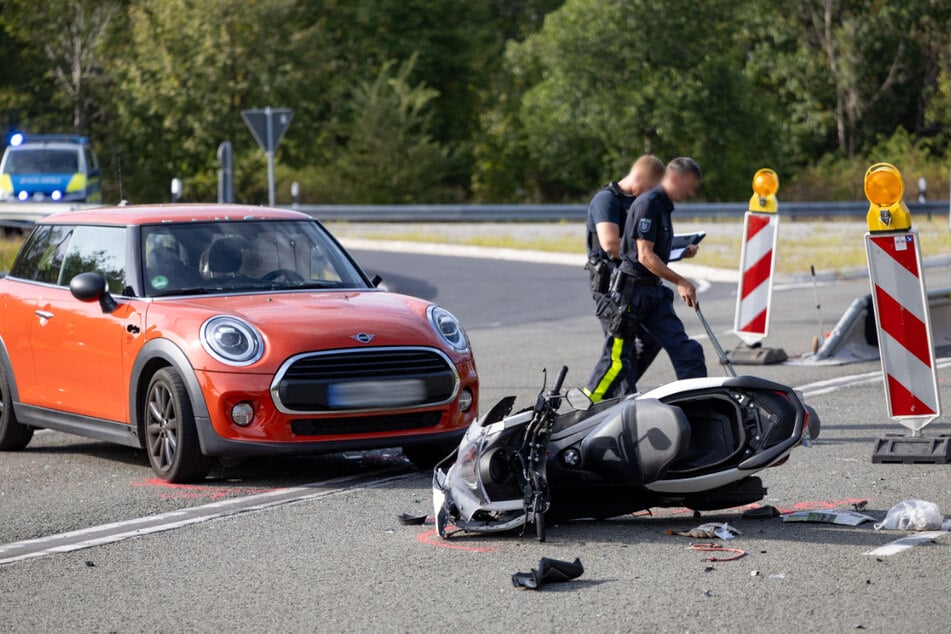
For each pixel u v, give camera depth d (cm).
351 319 2161
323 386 2078
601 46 13175
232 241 2400
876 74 15662
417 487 2098
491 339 4172
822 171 14375
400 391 2120
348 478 2188
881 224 2208
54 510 1983
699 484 1712
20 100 13475
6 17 13250
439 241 8256
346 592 1480
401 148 13488
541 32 15088
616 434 1717
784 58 15688
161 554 1689
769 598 1397
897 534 1670
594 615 1359
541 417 1688
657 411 1691
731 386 1714
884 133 15538
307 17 14512
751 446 1725
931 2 15088
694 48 13150
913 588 1417
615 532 1741
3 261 6281
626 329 2234
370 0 14550
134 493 2094
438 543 1709
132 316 2248
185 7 12706
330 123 13800
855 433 2439
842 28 15550
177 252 2359
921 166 14312
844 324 3419
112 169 12875
